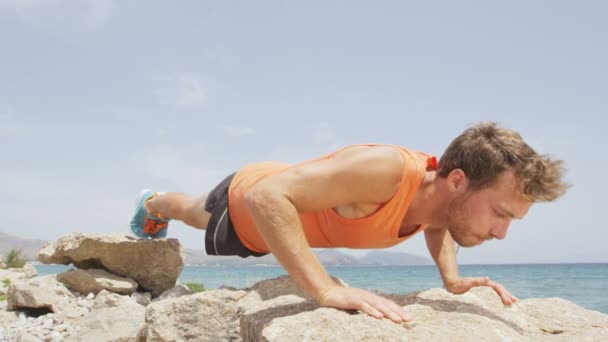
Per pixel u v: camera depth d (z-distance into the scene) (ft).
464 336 7.13
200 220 14.39
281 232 8.36
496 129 8.30
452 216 8.65
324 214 10.00
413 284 123.03
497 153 7.95
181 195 15.84
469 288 10.18
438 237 11.00
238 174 12.42
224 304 11.49
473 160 8.17
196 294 11.80
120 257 19.45
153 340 11.41
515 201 8.05
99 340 14.87
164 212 16.51
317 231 10.48
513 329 8.25
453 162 8.58
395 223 9.27
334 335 6.88
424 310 8.39
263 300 11.44
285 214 8.41
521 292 88.69
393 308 7.68
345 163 8.50
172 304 11.64
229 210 12.17
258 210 8.50
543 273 191.31
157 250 19.65
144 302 19.15
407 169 8.69
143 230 19.33
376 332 6.99
